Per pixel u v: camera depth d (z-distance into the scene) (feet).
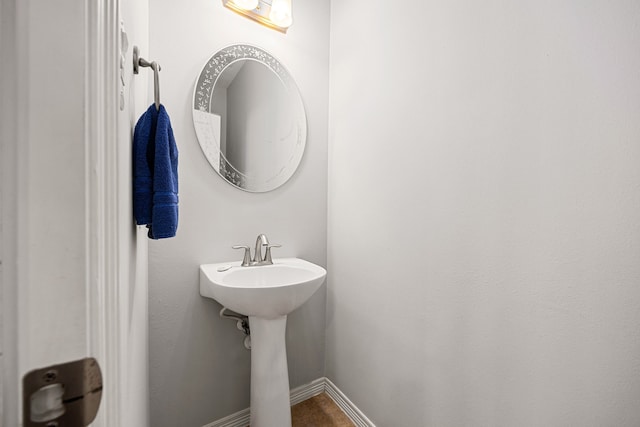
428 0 3.42
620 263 2.04
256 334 4.00
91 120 0.84
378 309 4.26
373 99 4.30
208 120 4.19
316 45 5.18
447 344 3.26
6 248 0.76
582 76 2.19
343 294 5.03
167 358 4.00
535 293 2.50
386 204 4.09
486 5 2.81
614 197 2.06
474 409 3.00
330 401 5.24
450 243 3.21
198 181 4.15
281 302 3.58
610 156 2.07
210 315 4.30
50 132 0.78
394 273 3.97
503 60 2.68
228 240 4.42
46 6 0.77
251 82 4.54
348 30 4.84
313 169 5.23
